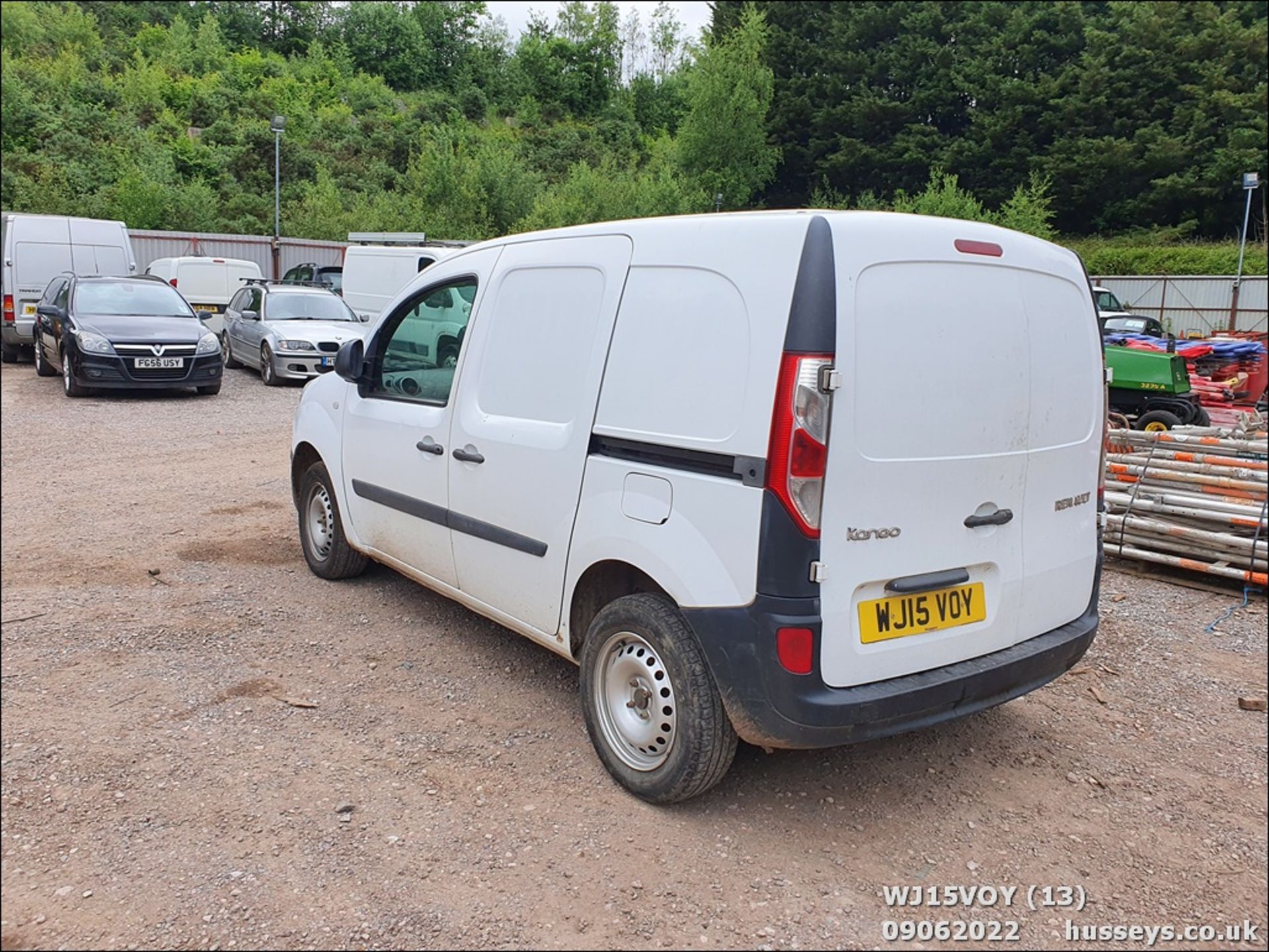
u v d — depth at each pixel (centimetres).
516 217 3497
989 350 333
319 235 3500
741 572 298
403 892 291
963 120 4900
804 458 287
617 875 302
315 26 8294
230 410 1292
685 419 318
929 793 359
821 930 280
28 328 1681
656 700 335
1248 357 1811
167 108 5247
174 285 1931
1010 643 350
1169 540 635
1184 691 459
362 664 462
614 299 359
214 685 435
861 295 297
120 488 828
